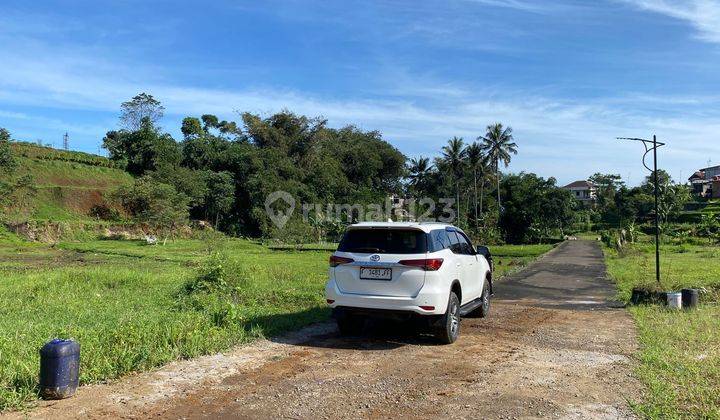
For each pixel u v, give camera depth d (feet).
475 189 241.35
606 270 78.95
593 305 40.63
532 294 48.67
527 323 31.14
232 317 26.61
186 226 179.01
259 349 23.38
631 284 54.80
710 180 362.94
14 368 17.67
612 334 27.81
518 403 16.38
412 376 19.34
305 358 21.86
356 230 25.32
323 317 31.17
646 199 304.30
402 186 289.12
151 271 56.95
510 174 273.13
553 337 26.86
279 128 244.63
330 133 264.52
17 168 162.40
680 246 159.33
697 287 43.21
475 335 27.14
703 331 27.20
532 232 247.70
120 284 44.75
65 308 31.78
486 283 33.22
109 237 156.76
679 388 17.38
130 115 229.86
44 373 16.22
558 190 250.37
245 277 40.40
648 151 47.55
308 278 54.49
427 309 23.20
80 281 44.65
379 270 23.90
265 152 218.38
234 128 254.47
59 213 167.53
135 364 19.66
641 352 22.98
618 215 322.75
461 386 18.16
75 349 16.78
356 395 17.08
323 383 18.37
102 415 15.05
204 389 17.57
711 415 14.58
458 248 28.07
